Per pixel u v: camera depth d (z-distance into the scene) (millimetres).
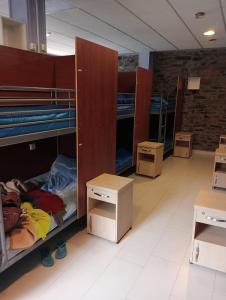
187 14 3443
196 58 5918
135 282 1900
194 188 3893
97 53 2479
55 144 3111
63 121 2184
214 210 1931
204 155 6184
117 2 3051
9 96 2350
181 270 2033
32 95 2588
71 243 2363
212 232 2117
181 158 5848
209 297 1771
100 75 2580
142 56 6250
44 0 2723
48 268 2023
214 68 5805
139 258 2174
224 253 1938
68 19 3719
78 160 2379
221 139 5594
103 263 2104
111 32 4441
